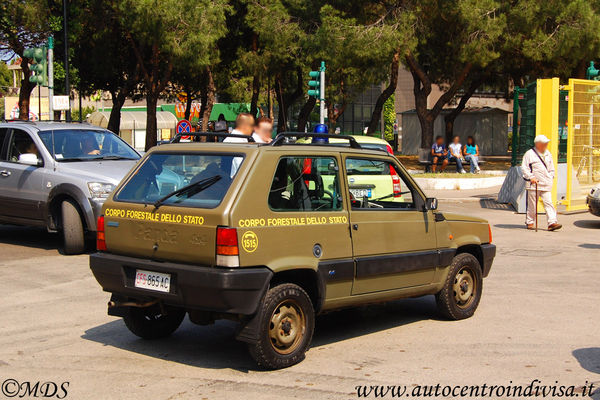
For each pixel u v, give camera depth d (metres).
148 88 34.97
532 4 27.20
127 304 6.02
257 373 5.68
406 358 6.11
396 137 67.38
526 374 5.68
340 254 6.18
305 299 5.85
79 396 5.17
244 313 5.45
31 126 12.38
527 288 9.20
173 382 5.46
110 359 6.10
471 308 7.63
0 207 12.30
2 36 31.03
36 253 11.64
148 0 26.95
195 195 5.73
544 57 29.81
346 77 42.09
